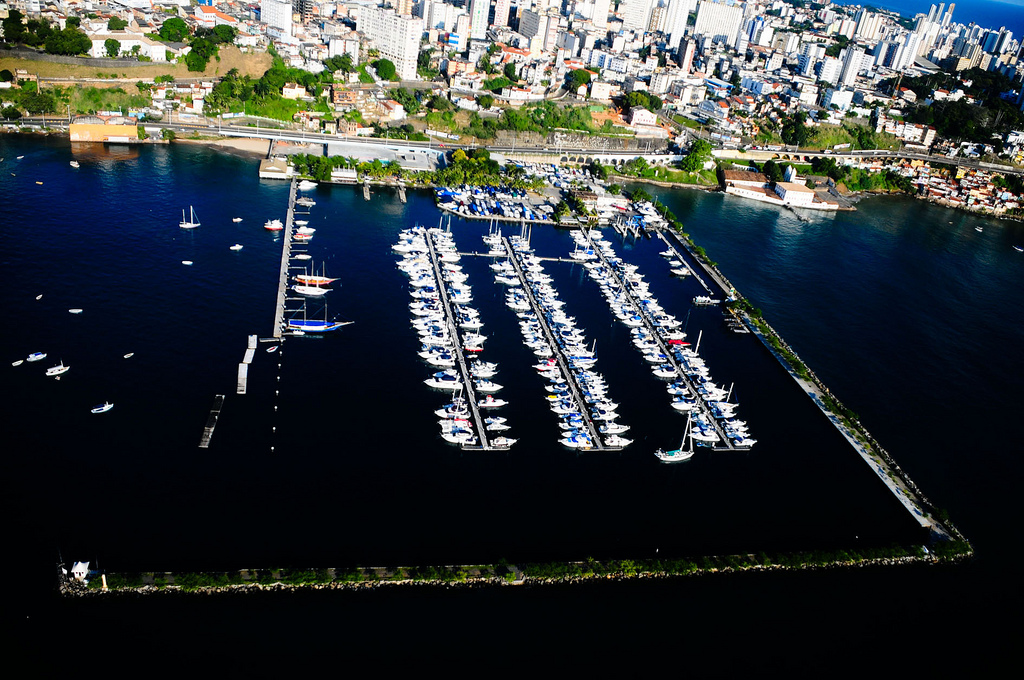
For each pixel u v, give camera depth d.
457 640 192.50
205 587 195.38
